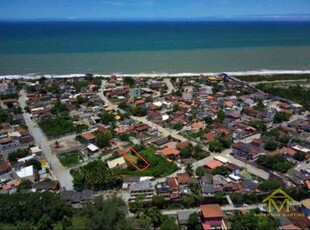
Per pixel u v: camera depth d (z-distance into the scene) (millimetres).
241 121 131125
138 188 80875
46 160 100938
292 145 108562
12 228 67438
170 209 76938
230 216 73188
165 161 98500
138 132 120312
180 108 147375
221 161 96938
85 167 92000
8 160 99500
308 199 79438
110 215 65500
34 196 75000
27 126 128000
